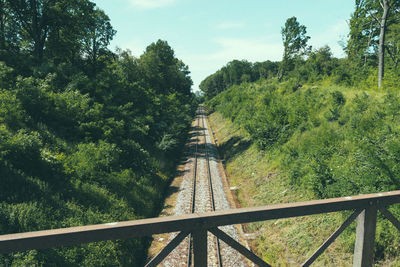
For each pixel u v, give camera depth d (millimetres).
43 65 22453
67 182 11008
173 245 1774
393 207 6867
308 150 14023
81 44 37219
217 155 27047
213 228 1870
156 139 26891
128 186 14305
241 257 9570
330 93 18188
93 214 9891
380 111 12383
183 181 19000
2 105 13125
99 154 14422
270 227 11062
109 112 21156
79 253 7836
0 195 8195
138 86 31375
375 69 24062
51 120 15875
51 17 29391
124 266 8891
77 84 22016
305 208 2039
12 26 30062
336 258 7664
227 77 140000
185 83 70125
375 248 6672
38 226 7742
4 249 1411
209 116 68125
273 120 21234
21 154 10383
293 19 54750
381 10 23609
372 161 8500
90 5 33594
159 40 58344
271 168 16578
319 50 33219
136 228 1656
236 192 16562
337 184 9555
